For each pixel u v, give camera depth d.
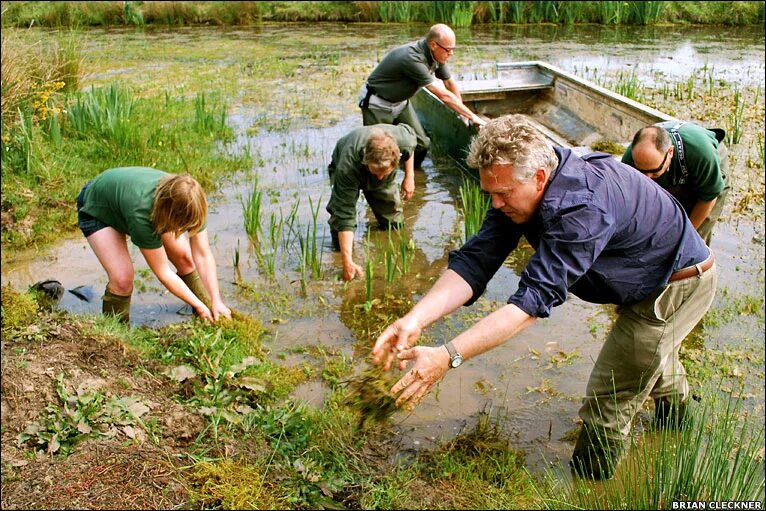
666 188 4.60
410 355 2.91
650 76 11.44
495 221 3.31
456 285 3.26
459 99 7.41
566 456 3.90
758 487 3.40
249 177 7.66
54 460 3.28
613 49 13.55
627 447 3.89
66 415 3.51
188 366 4.21
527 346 4.84
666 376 3.79
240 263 5.91
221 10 17.06
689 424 3.45
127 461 3.32
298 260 5.99
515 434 4.05
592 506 3.41
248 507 3.23
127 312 4.88
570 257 2.88
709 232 5.12
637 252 3.16
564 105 8.39
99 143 7.92
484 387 4.44
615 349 3.51
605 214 2.92
